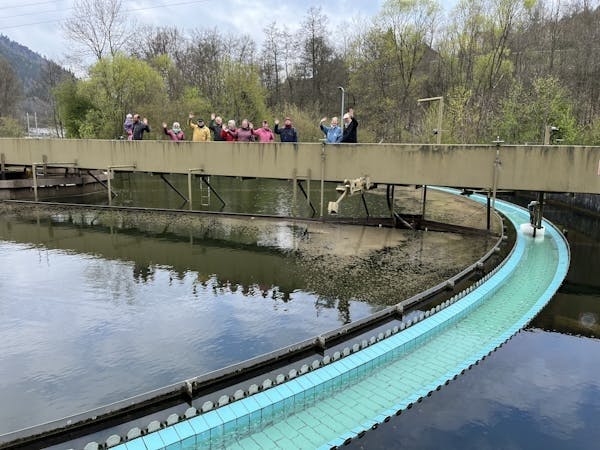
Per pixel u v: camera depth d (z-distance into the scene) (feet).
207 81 118.01
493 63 94.02
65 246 28.12
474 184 28.78
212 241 29.66
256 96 98.84
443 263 24.47
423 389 12.39
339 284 21.02
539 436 10.78
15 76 166.09
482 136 71.26
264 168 34.91
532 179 27.25
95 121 91.20
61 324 16.44
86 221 35.88
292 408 11.35
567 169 26.35
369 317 16.02
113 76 90.58
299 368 13.00
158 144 38.75
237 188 62.13
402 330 15.24
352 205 48.70
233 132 38.24
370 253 26.61
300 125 90.89
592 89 78.13
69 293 19.67
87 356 14.06
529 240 29.14
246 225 34.68
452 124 73.41
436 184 29.76
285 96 134.00
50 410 11.35
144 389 12.25
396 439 10.50
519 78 87.20
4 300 18.79
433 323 15.79
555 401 12.12
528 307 18.22
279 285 20.86
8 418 11.04
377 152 30.99
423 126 77.77
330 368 12.62
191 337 15.37
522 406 11.87
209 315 17.28
